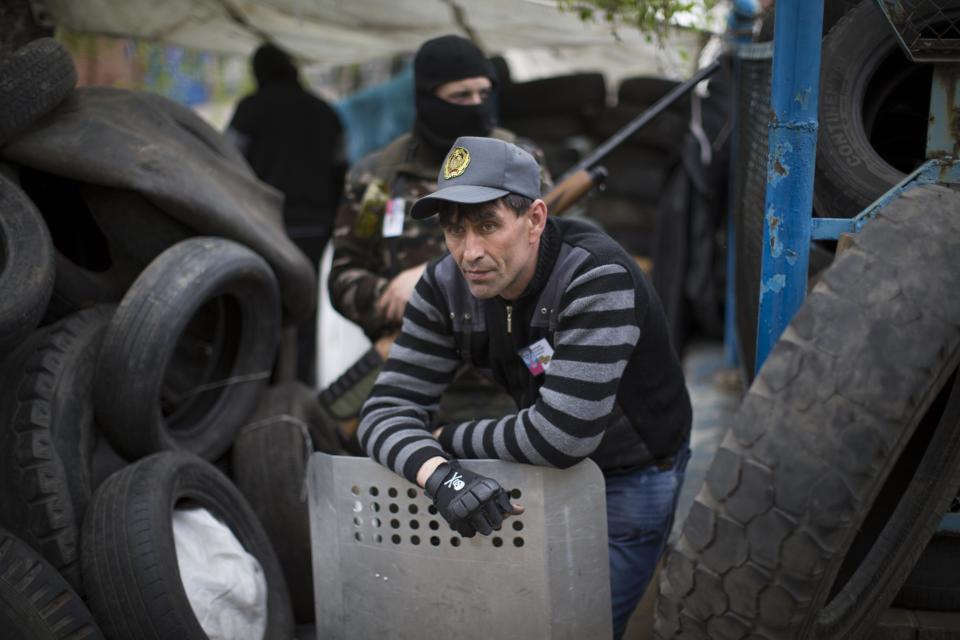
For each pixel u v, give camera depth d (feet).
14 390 7.79
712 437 12.25
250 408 10.19
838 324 5.78
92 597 7.12
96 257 10.09
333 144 16.89
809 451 5.60
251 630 8.12
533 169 6.14
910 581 7.75
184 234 9.34
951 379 7.57
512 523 6.34
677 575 6.03
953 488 7.14
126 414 8.21
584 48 14.92
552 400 6.11
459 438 6.53
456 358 6.96
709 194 15.83
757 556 5.69
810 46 6.78
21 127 8.44
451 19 13.20
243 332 10.14
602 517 6.38
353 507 6.82
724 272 16.01
